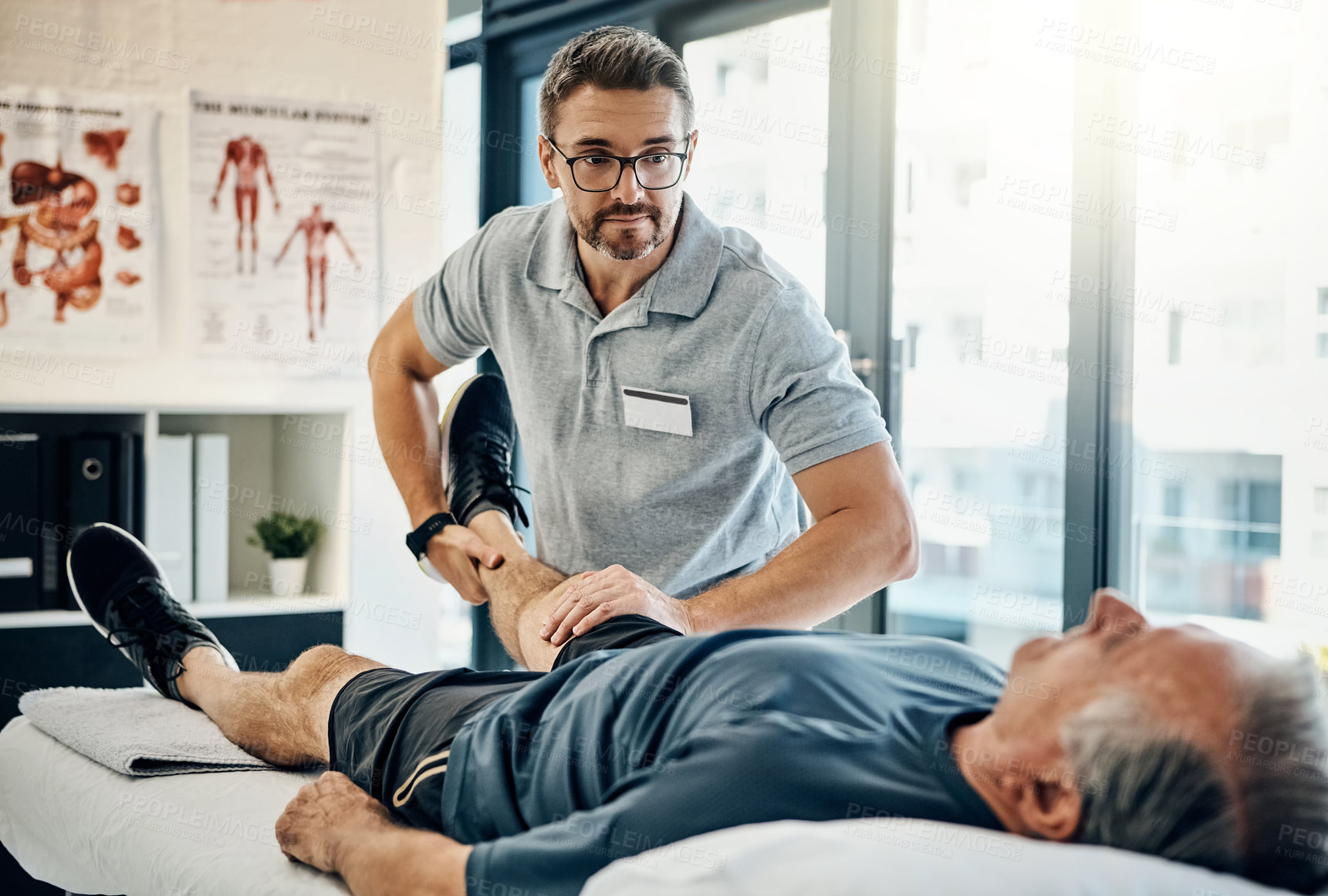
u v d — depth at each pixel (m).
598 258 1.62
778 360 1.57
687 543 1.69
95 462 2.43
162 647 1.72
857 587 1.49
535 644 1.60
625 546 1.71
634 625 1.26
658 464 1.65
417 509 1.95
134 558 1.86
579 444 1.70
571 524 1.75
